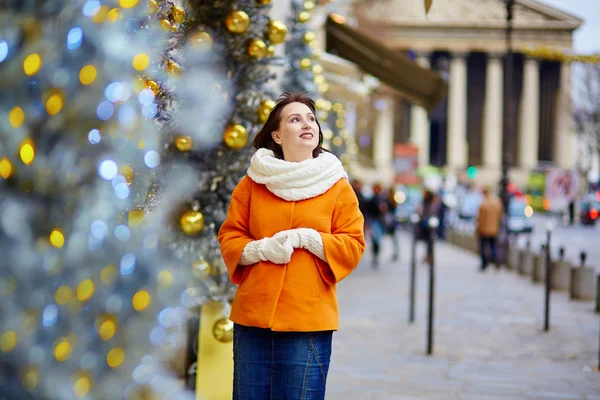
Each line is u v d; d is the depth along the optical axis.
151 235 1.95
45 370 1.68
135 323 1.86
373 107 31.38
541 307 11.71
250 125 5.02
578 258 22.59
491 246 18.27
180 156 4.30
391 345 8.31
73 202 1.77
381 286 14.28
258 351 3.24
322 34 14.01
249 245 3.21
